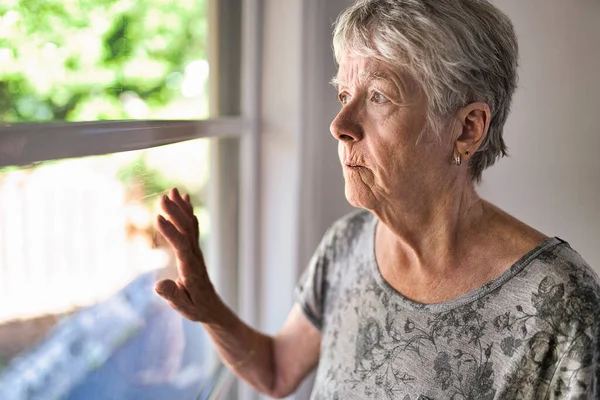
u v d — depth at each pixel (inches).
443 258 33.7
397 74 29.7
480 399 31.3
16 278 27.0
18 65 23.8
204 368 53.3
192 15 45.3
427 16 28.5
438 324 32.9
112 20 32.0
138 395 41.5
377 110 30.8
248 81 54.2
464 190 33.6
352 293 38.6
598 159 50.7
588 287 30.3
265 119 55.7
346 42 31.3
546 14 49.8
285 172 56.2
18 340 27.8
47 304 29.8
